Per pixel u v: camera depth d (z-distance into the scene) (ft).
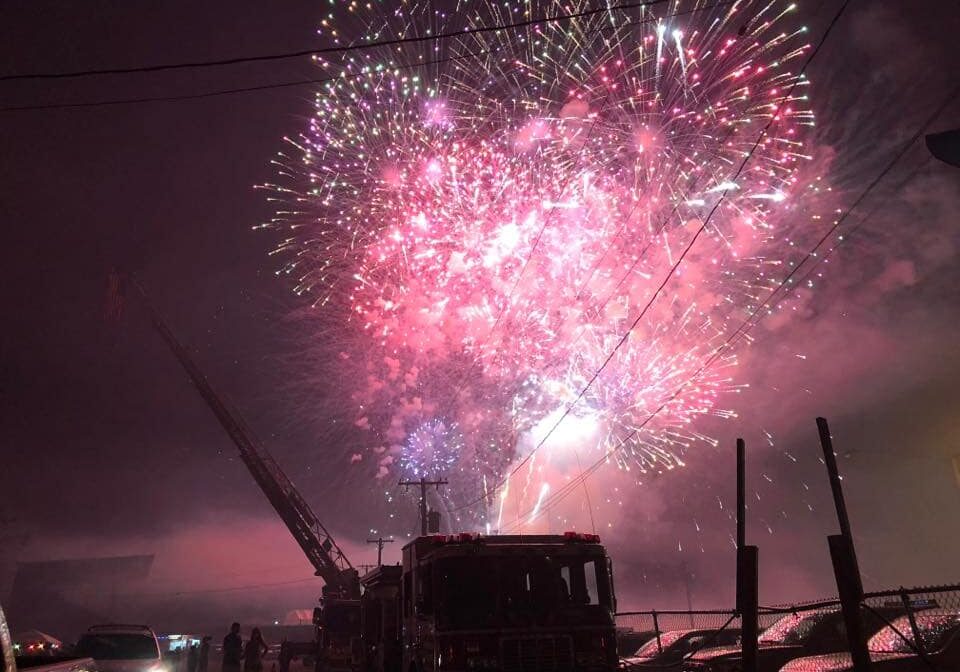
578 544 35.68
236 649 61.21
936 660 29.27
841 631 39.17
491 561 34.47
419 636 36.94
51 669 19.81
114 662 45.47
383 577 48.21
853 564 24.95
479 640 32.78
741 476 31.91
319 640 74.74
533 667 32.68
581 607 34.22
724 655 42.42
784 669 35.27
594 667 33.22
